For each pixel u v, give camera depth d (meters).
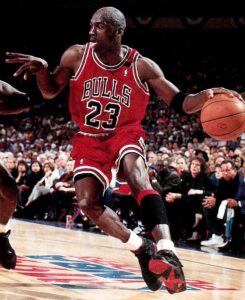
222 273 5.82
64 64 3.89
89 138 3.83
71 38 26.53
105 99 3.77
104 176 3.78
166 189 9.51
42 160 13.57
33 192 12.11
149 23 26.25
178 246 8.60
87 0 24.30
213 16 24.02
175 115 22.30
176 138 18.98
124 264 5.81
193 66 26.88
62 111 25.50
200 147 14.16
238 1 23.20
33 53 26.97
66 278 4.59
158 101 23.92
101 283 4.47
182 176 9.82
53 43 26.89
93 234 9.44
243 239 8.52
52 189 11.73
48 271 4.90
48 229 9.82
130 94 3.78
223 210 8.49
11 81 26.33
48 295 3.81
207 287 4.78
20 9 24.95
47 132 23.48
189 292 4.41
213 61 26.59
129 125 3.81
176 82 26.83
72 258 5.98
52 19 25.56
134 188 3.59
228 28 25.86
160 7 23.86
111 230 3.74
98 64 3.78
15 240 7.49
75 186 3.78
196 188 9.34
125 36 27.19
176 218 9.50
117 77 3.77
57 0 24.50
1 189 3.85
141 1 23.89
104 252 6.82
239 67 26.05
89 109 3.79
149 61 3.83
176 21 26.36
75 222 11.62
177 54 27.14
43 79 3.84
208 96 3.54
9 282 4.23
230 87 25.58
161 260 3.20
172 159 10.47
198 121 20.81
